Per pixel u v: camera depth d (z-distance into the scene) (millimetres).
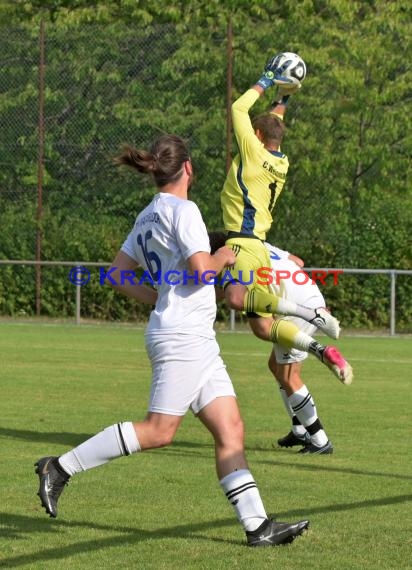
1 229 46719
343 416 22844
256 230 18766
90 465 12477
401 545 12562
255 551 12250
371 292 43469
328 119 44938
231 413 12375
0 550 12297
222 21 46312
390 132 44812
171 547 12422
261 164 18719
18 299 46438
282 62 19062
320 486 15906
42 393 25562
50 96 46531
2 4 55375
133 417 22109
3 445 19000
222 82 45125
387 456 18500
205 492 15375
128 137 46156
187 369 12180
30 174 46594
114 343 37500
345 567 11625
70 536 12922
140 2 52688
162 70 45656
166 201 12367
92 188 46469
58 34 46531
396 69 45688
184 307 12242
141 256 12672
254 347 37000
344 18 47000
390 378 29469
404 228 43750
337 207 44625
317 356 13250
